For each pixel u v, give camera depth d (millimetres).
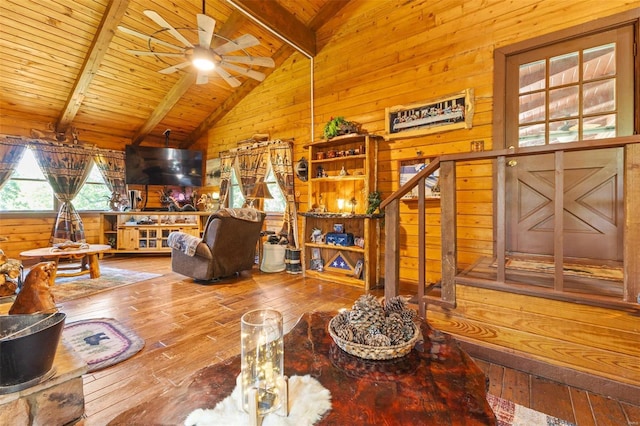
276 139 5258
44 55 4152
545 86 2930
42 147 5160
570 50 2809
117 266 4930
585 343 1765
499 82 3111
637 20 2514
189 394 939
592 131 2732
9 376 1202
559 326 1841
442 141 3484
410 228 3723
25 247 5113
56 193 5324
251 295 3418
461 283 2154
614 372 1683
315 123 4738
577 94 2795
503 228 2016
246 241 4152
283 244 4766
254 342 970
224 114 6230
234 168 6102
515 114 3072
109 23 3809
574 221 2824
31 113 5055
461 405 895
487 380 1084
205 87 5578
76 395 1411
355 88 4254
